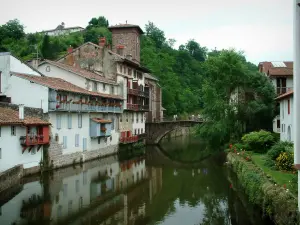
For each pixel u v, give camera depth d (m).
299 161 17.92
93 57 62.31
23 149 34.00
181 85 118.94
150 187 34.75
